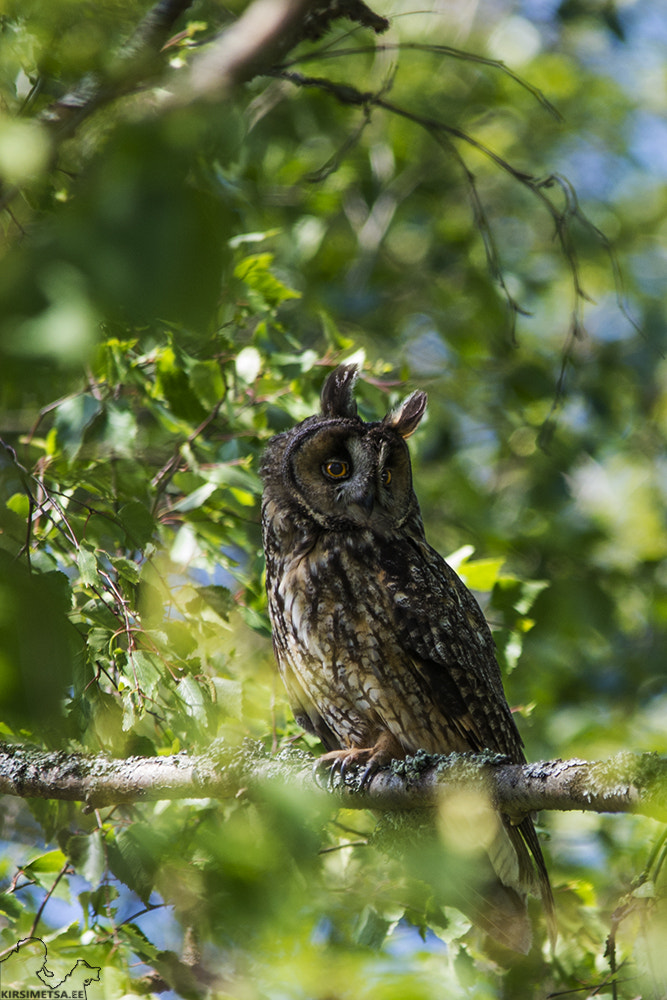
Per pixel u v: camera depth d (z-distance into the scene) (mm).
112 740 6914
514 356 16547
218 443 9906
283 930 6406
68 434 7980
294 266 14844
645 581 15797
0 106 5555
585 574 14852
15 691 3664
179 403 8844
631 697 14867
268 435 10133
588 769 5699
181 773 7129
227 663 8914
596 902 9656
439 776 6715
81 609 6953
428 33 17094
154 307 2854
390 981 7621
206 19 7883
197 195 3037
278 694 9844
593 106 19016
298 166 15594
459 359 16625
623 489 19250
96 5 4766
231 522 10016
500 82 17688
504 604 9930
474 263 17031
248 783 7012
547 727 12641
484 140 18047
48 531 7512
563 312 18969
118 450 8422
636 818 9539
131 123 3215
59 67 4988
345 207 16953
